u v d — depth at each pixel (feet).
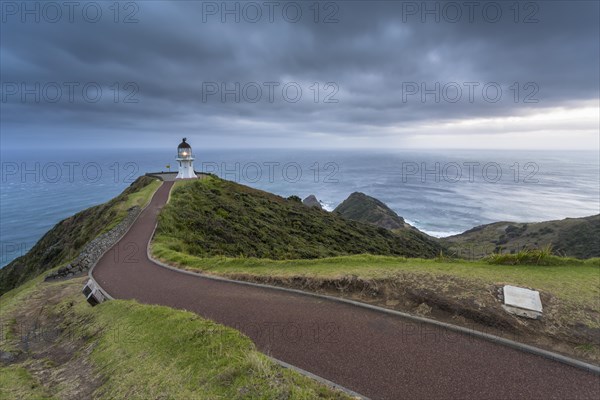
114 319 32.94
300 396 16.74
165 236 73.67
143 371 21.71
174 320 28.25
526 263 38.11
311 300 33.47
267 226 101.35
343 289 34.58
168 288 43.62
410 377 19.90
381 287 32.73
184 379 19.67
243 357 20.66
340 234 119.03
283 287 37.83
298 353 23.53
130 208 99.55
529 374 19.49
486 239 294.66
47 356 30.14
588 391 17.92
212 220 91.76
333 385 19.35
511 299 26.50
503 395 17.98
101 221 101.09
